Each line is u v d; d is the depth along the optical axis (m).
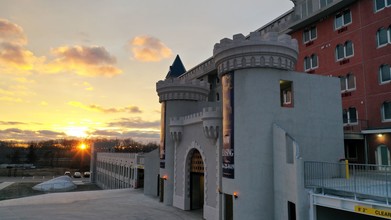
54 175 103.62
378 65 27.42
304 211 15.82
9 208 30.52
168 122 32.16
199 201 29.39
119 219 25.00
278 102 20.17
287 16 37.28
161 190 33.38
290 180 17.23
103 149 91.81
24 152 174.50
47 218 25.48
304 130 20.94
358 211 13.37
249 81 20.11
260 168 19.11
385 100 26.64
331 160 21.75
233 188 20.05
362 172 18.28
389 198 12.46
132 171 51.84
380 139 26.52
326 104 22.42
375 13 27.95
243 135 19.81
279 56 20.17
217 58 22.08
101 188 73.12
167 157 31.81
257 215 18.73
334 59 31.70
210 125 23.33
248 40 20.16
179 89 31.84
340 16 31.58
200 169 27.44
